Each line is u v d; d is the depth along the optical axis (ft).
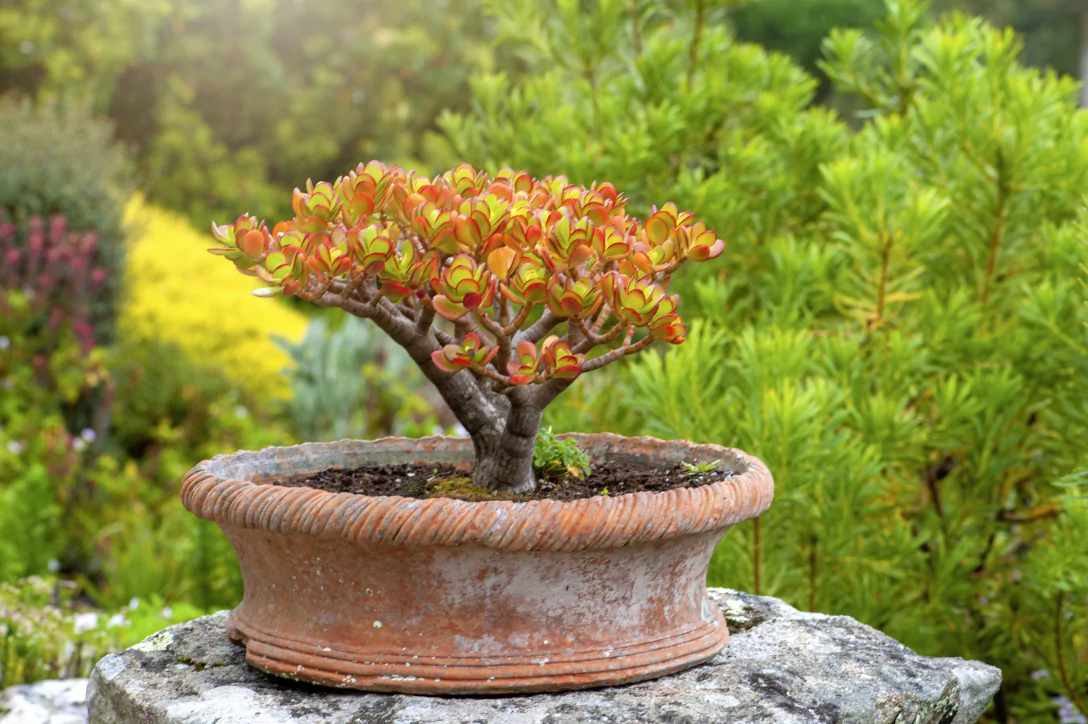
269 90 31.68
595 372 11.05
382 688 5.15
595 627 5.29
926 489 9.89
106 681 5.59
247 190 31.71
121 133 31.83
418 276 5.21
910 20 11.18
